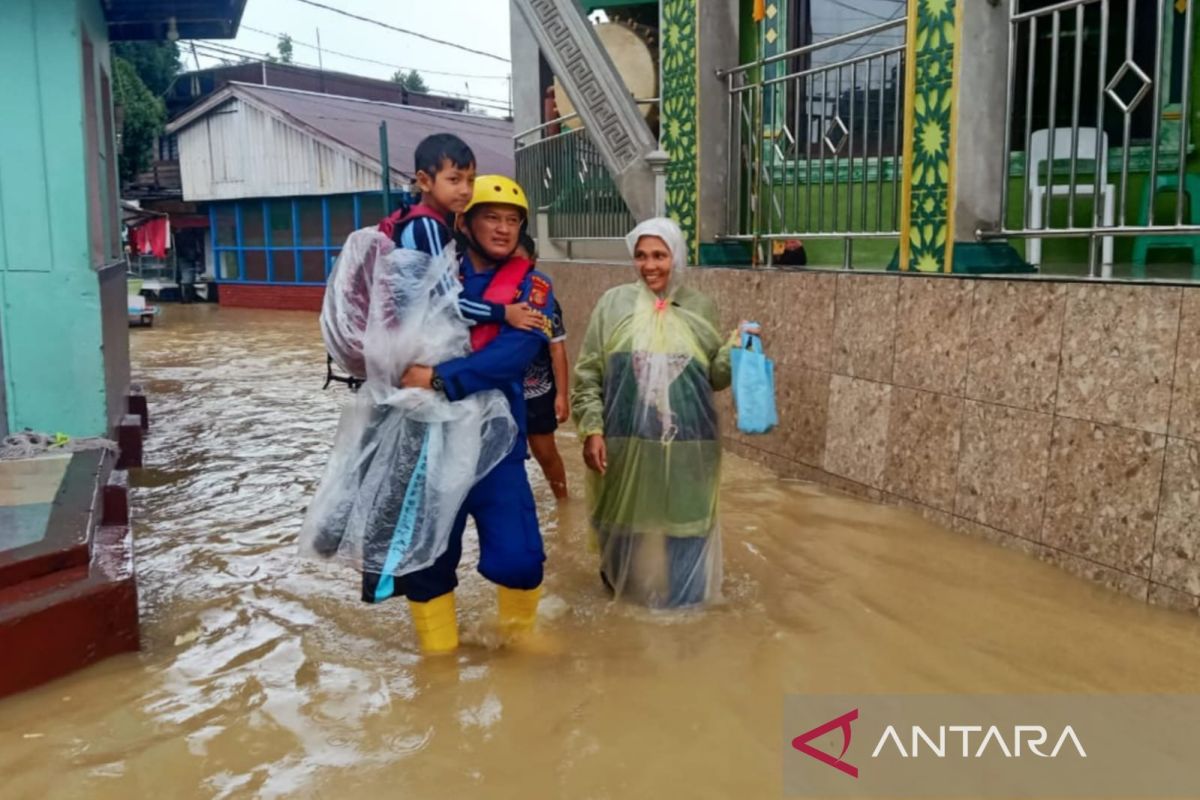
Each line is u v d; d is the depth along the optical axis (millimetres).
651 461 3701
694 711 2934
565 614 3744
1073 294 3869
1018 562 4059
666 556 3740
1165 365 3498
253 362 12688
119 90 21750
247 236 24812
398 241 3221
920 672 3143
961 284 4445
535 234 10727
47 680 3145
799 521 4793
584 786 2535
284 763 2652
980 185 4668
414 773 2598
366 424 3271
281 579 4160
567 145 9484
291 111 23062
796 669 3199
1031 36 4441
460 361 3178
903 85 5188
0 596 3174
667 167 7148
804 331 5617
